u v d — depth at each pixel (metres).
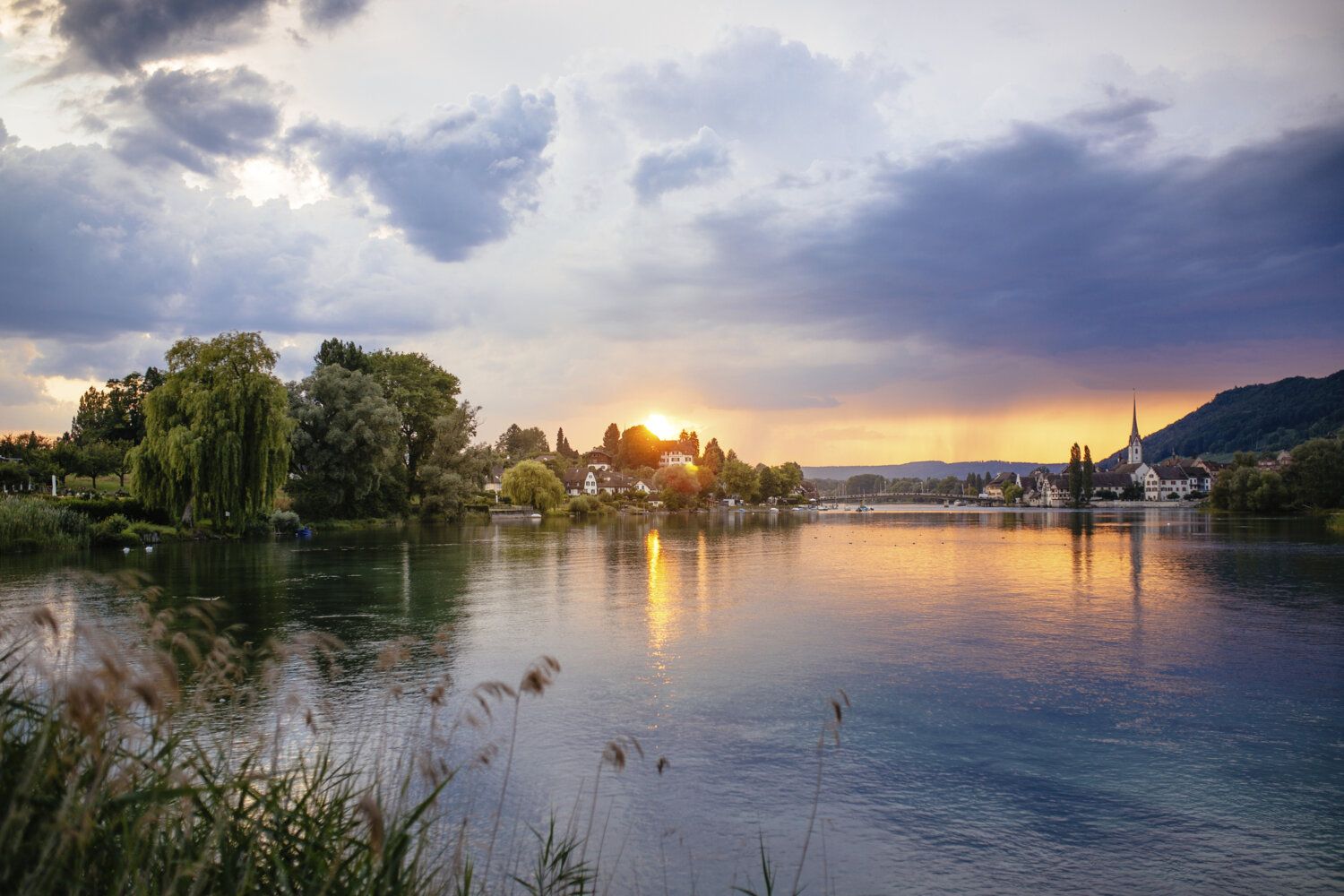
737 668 19.80
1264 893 9.67
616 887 9.41
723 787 12.47
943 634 24.22
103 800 4.02
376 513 83.88
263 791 6.85
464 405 95.38
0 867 3.66
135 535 50.66
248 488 54.09
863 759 13.76
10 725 4.33
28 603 26.77
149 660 4.66
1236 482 123.81
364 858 4.96
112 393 101.19
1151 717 16.20
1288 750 14.40
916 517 144.00
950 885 9.76
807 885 9.64
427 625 24.66
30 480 73.25
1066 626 25.75
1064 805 12.03
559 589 33.78
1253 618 27.33
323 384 75.50
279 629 23.72
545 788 12.12
